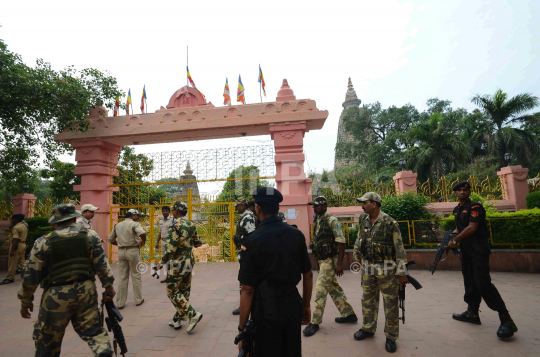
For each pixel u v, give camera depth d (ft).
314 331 11.94
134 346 11.22
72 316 8.57
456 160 59.26
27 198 34.99
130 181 30.32
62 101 25.50
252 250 6.94
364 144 116.88
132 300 17.24
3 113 25.41
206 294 17.88
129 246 16.12
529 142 60.75
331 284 13.08
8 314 15.52
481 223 12.14
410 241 23.66
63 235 8.64
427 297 16.16
